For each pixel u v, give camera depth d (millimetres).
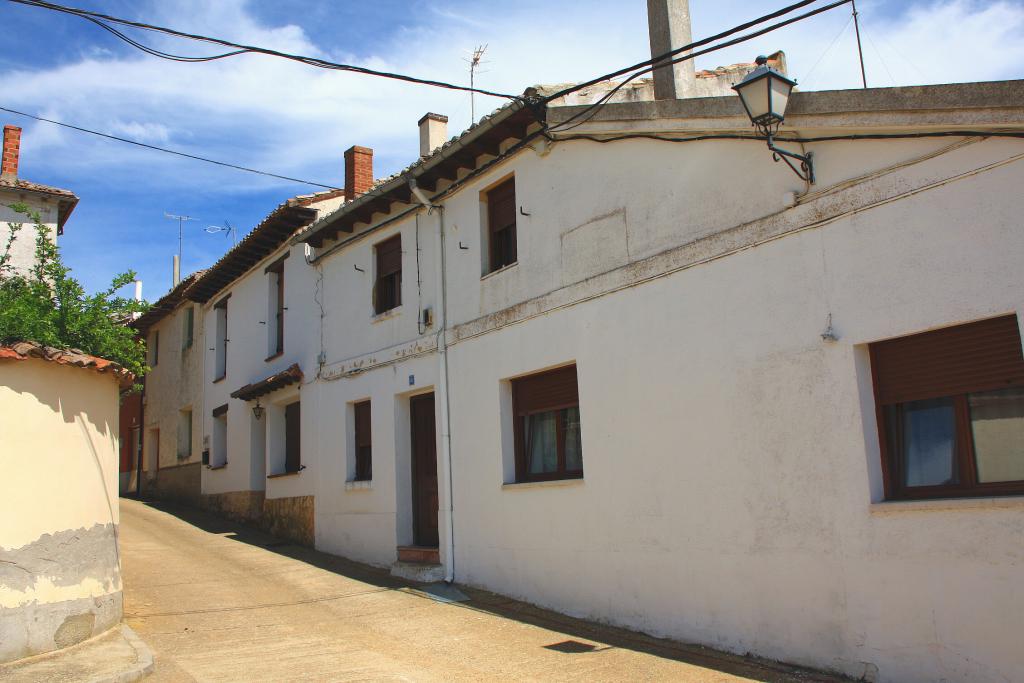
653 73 9344
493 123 9828
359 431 13500
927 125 5961
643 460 8156
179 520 17781
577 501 8930
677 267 7984
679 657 7031
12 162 18875
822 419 6578
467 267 11148
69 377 7492
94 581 7559
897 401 6293
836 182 6645
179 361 22453
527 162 10172
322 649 7523
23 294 8805
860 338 6371
